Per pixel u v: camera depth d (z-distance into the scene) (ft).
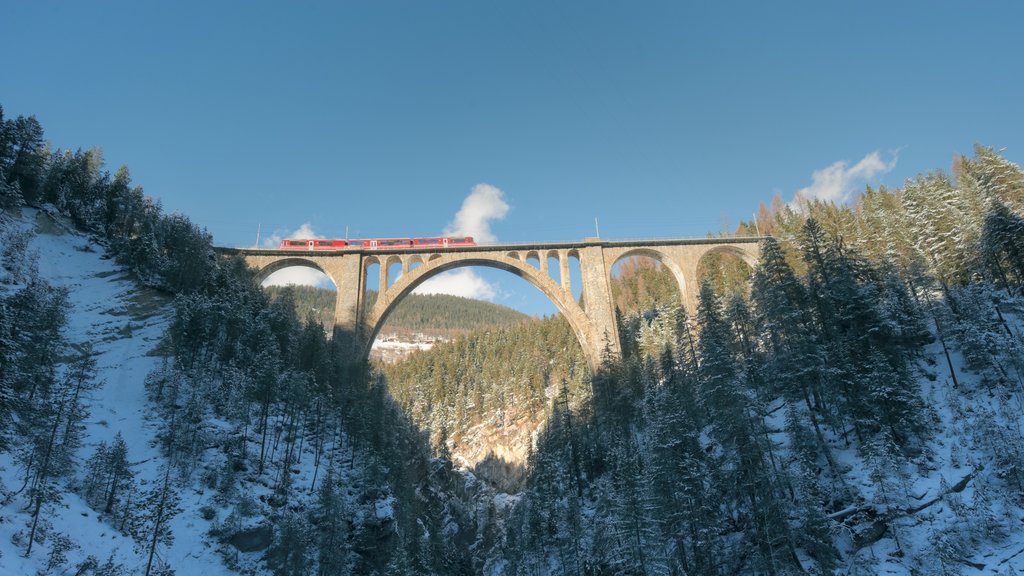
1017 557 109.19
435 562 215.72
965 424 142.00
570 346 431.84
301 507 168.45
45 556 103.09
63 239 250.16
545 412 367.04
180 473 156.87
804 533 123.95
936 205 233.14
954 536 117.19
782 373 170.19
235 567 138.92
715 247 339.36
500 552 260.01
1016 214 196.75
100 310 216.54
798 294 185.68
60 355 180.96
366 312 323.78
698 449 143.64
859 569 118.93
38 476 125.49
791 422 147.84
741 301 207.72
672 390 199.31
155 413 177.88
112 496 134.31
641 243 334.03
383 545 181.68
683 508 132.98
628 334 348.38
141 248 245.04
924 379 171.42
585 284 326.44
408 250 324.60
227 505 153.58
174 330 200.54
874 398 144.36
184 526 140.87
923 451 139.54
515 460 366.63
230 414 188.44
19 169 250.57
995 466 128.06
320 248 320.91
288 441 196.75
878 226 274.77
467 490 347.56
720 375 143.23
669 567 130.31
